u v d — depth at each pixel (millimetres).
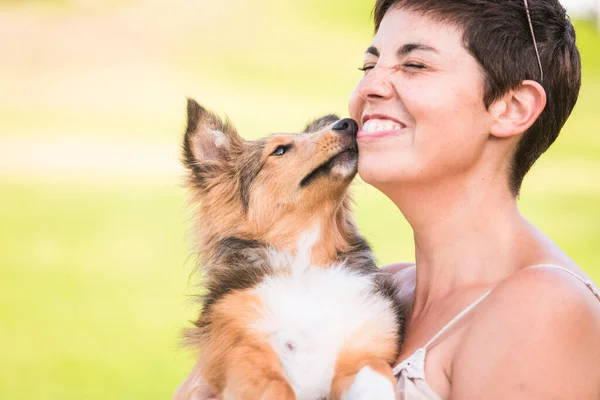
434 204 3459
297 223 4652
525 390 2840
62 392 10117
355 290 4211
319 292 4195
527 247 3354
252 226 4723
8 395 10023
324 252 4656
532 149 3459
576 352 2898
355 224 4961
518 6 3314
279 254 4594
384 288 4348
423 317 3561
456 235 3465
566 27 3482
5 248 17156
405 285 4395
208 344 4203
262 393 3732
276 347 4070
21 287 14680
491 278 3377
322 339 4031
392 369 3600
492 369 2922
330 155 4582
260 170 4742
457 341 3203
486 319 3035
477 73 3299
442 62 3318
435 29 3342
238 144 4965
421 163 3352
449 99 3293
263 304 4168
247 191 4758
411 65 3385
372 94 3473
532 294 2979
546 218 19047
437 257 3537
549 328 2898
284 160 4680
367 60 3686
